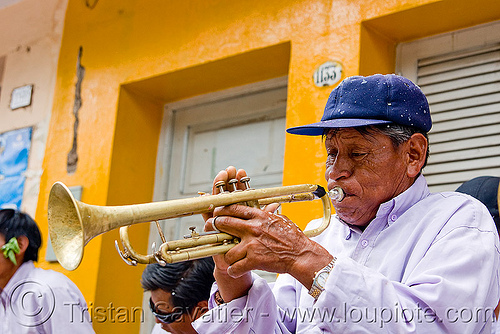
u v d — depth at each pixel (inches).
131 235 155.7
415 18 118.9
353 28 121.3
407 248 71.2
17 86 184.2
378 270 71.8
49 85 176.2
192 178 159.2
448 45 121.9
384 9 118.6
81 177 159.8
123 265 153.5
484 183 95.7
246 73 147.9
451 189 116.7
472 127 117.0
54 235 65.4
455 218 69.8
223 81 153.1
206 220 73.7
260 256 66.1
